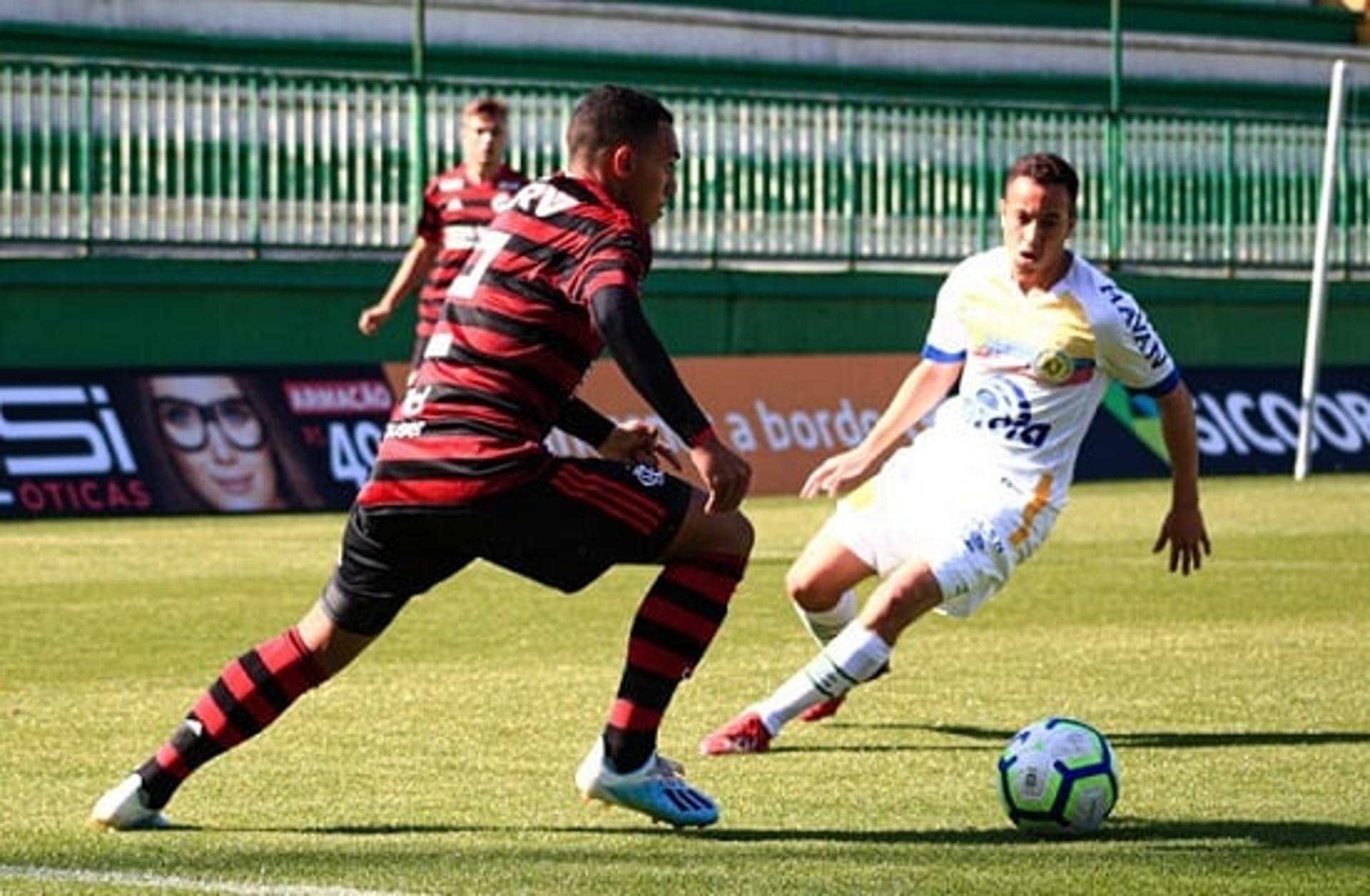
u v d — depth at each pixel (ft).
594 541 76.59
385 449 77.15
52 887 69.00
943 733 102.06
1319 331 279.49
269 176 264.31
